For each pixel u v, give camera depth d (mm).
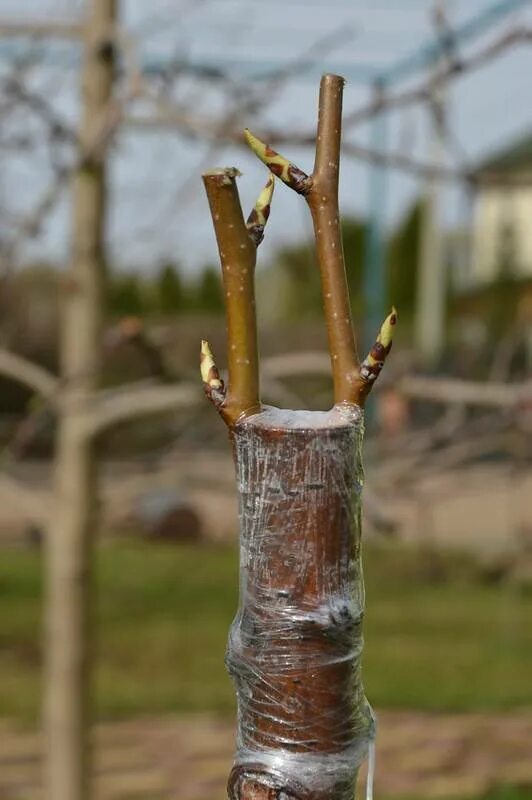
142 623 14945
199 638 14133
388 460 6133
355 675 1589
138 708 11023
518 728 10203
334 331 1562
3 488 5848
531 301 41188
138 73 4797
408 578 17109
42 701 11133
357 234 33375
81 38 5590
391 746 9711
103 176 5719
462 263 45500
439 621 14766
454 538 19500
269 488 1562
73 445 5609
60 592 5746
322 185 1548
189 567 19062
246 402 1576
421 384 5348
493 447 5734
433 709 10891
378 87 5352
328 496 1554
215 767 9289
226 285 1559
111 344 5277
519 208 44125
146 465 6023
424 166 5293
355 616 1570
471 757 9336
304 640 1560
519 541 10398
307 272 9219
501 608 15117
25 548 19672
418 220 54750
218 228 1542
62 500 5711
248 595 1589
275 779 1564
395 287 54906
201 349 1592
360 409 1571
